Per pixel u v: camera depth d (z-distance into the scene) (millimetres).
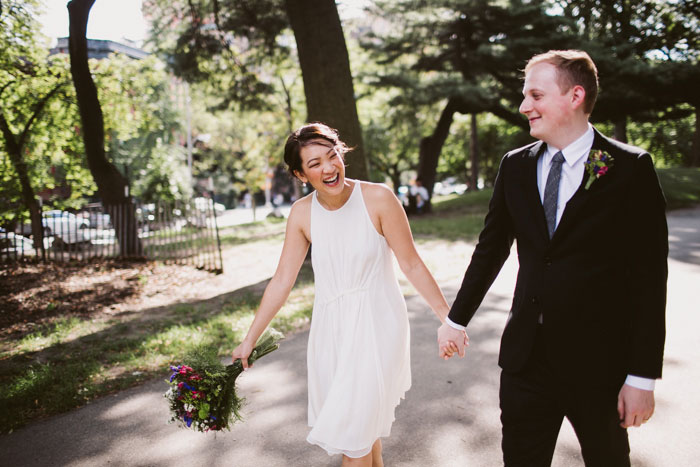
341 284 2297
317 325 2371
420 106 19016
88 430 3557
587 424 1822
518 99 19281
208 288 8438
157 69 15750
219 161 37656
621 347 1775
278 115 24125
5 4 12070
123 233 11578
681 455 2916
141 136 26609
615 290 1771
